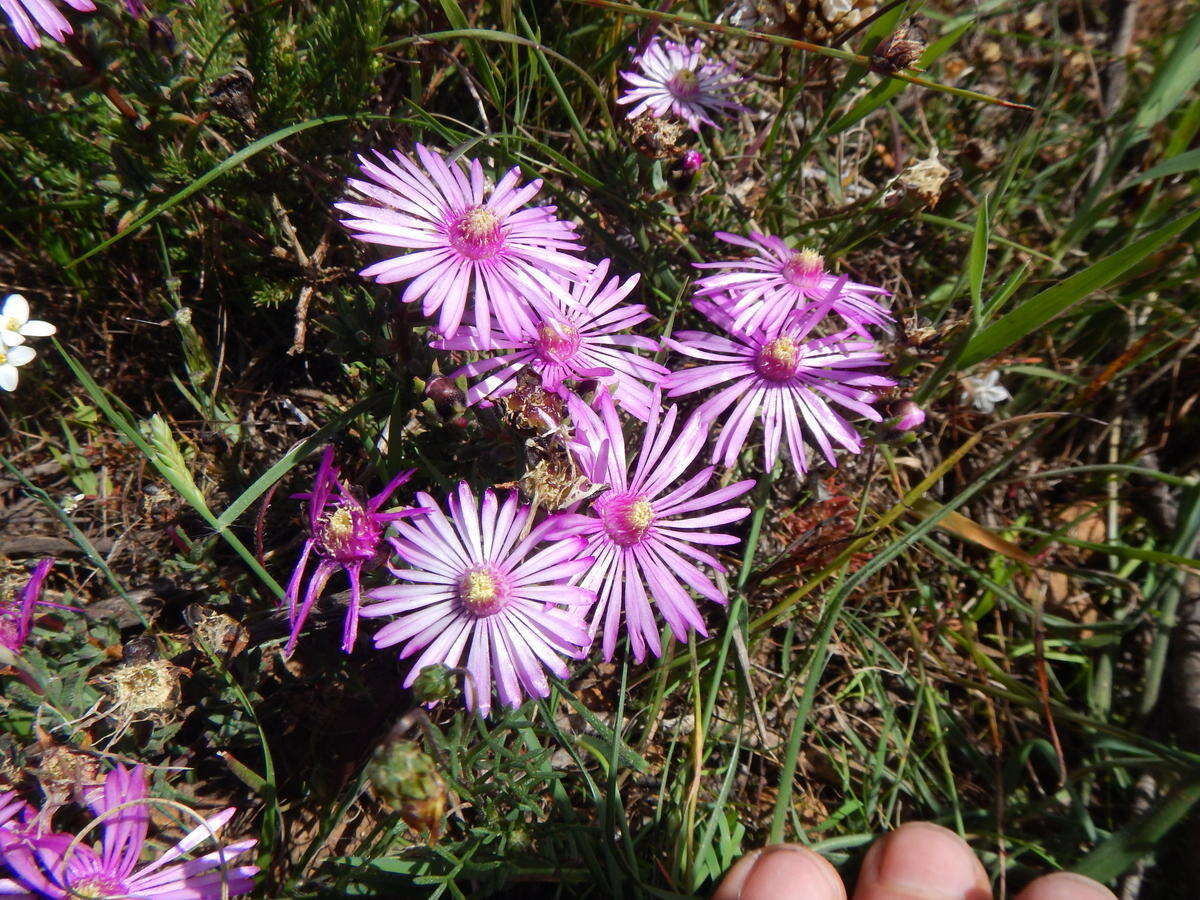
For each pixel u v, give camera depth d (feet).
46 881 0.35
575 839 0.40
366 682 0.44
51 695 0.38
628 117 0.51
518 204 0.41
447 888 0.40
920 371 0.54
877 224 0.53
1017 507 0.55
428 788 0.31
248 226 0.49
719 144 0.59
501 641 0.36
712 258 0.53
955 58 0.67
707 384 0.43
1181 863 0.42
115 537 0.49
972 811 0.44
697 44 0.57
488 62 0.49
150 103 0.43
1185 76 0.52
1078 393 0.53
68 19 0.38
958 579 0.53
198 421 0.52
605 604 0.39
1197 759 0.39
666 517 0.41
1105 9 0.69
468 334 0.40
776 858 0.37
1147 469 0.50
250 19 0.44
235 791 0.43
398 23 0.54
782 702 0.47
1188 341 0.54
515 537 0.37
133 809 0.36
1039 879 0.37
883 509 0.53
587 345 0.42
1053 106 0.65
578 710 0.40
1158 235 0.41
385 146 0.52
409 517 0.38
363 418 0.45
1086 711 0.48
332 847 0.42
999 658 0.50
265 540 0.47
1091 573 0.47
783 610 0.45
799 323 0.44
